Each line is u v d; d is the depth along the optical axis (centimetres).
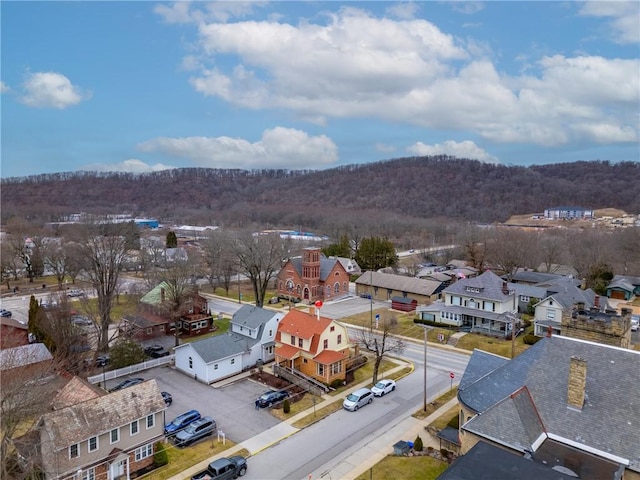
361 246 11912
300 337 5322
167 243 13425
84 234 7219
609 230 14700
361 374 5422
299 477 3372
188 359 5431
